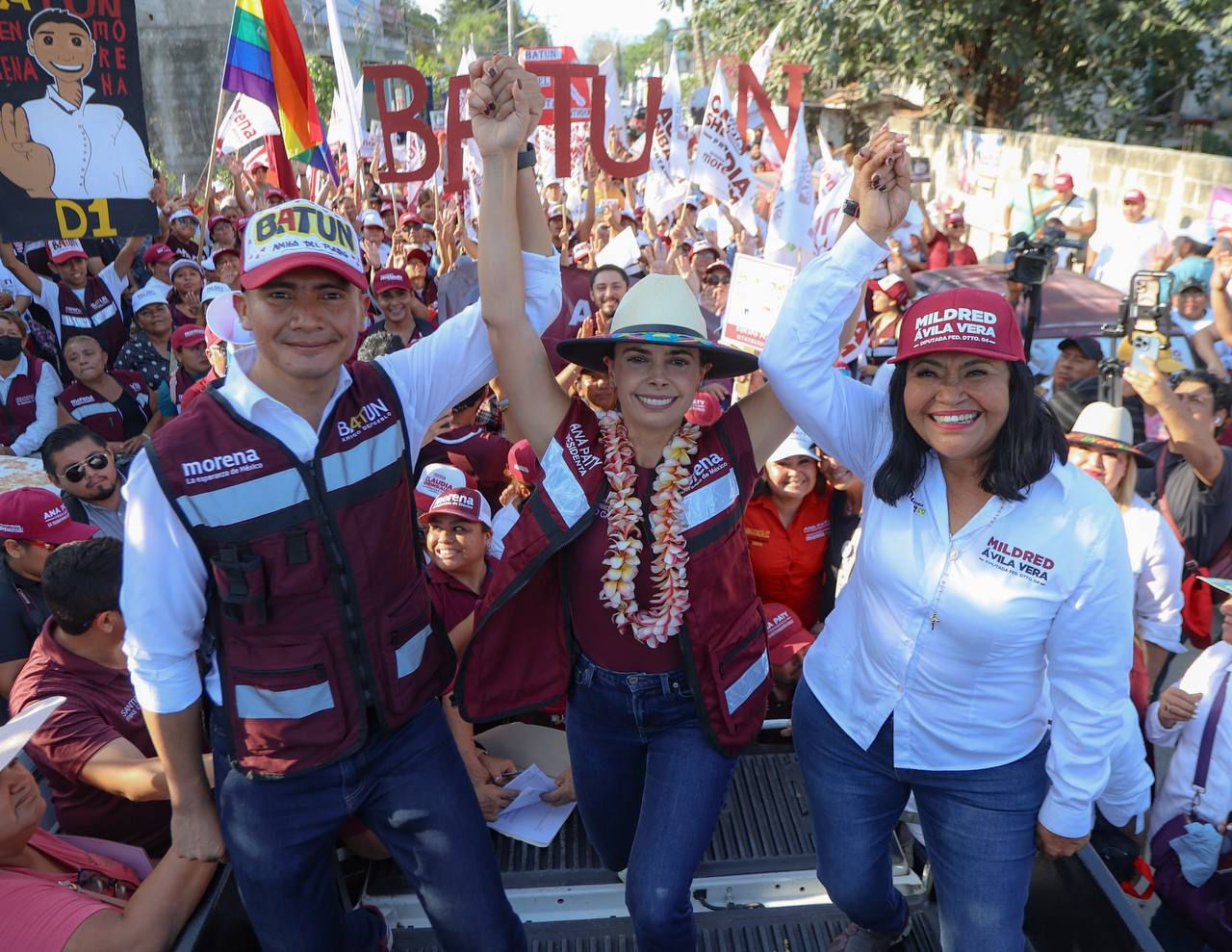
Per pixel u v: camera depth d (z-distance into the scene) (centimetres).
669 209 1068
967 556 210
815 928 270
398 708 221
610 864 280
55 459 461
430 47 4491
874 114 2281
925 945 266
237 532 202
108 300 828
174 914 228
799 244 601
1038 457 201
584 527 235
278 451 205
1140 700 350
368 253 977
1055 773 216
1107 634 206
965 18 1842
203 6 2358
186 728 214
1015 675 216
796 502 388
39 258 943
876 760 233
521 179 243
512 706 253
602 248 965
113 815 284
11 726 229
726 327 455
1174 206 1262
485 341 240
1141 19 1741
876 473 222
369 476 214
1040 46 1895
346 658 213
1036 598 206
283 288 197
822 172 895
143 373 784
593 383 481
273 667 209
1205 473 423
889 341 713
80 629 282
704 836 236
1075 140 1486
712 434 244
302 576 206
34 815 234
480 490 496
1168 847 318
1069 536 204
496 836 305
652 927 226
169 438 201
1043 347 661
